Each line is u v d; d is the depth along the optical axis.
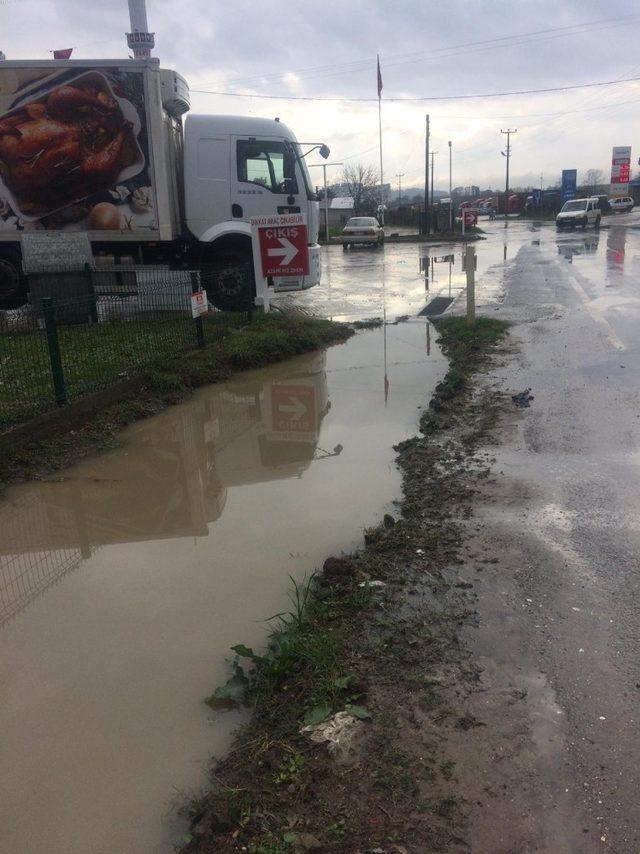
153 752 2.86
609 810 2.45
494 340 10.37
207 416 7.63
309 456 6.24
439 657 3.32
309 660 3.27
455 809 2.48
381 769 2.67
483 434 6.42
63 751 2.88
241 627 3.70
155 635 3.66
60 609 3.94
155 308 11.45
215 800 2.57
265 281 12.17
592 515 4.69
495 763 2.68
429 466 5.76
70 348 9.72
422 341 11.02
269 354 10.01
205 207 12.62
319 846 2.36
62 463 6.26
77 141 11.92
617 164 65.94
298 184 12.75
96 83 11.72
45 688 3.27
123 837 2.49
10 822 2.56
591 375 8.17
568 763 2.66
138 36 15.31
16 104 11.81
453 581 3.98
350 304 15.06
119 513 5.23
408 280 19.39
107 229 12.26
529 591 3.84
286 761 2.74
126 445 6.76
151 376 8.34
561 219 41.75
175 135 12.75
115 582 4.23
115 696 3.21
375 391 8.28
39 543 4.80
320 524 4.86
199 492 5.57
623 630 3.46
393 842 2.36
